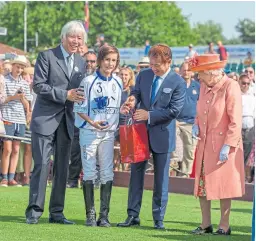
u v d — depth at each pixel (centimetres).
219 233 1001
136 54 3425
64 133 1040
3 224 1011
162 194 1030
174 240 940
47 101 1027
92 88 1016
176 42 7819
